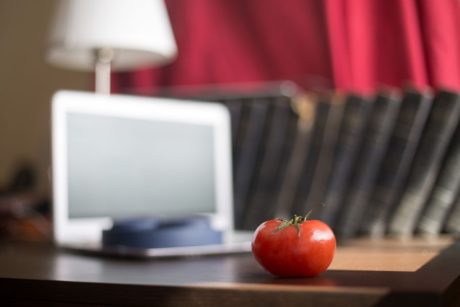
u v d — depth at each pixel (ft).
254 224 6.84
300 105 6.74
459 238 5.48
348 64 7.11
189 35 8.00
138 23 6.14
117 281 3.07
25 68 9.69
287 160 6.79
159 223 4.68
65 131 5.19
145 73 8.20
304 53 7.46
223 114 6.23
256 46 7.70
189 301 2.84
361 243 5.21
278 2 7.59
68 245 4.97
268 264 3.10
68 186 5.17
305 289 2.64
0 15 9.84
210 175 6.06
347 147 6.36
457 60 6.75
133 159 5.56
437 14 6.72
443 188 5.92
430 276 2.95
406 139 6.08
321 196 6.47
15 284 3.25
